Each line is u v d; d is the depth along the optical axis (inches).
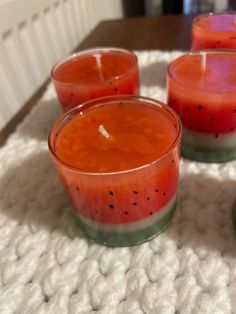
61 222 6.1
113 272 5.1
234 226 5.4
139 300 4.8
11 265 5.4
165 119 5.9
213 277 4.9
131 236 5.5
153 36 11.6
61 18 12.6
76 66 8.1
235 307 4.6
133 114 6.2
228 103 6.1
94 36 12.3
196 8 17.1
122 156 5.2
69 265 5.3
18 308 4.9
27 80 10.9
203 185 6.4
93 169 5.1
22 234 5.9
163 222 5.6
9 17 9.6
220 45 8.3
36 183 6.9
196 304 4.6
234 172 6.6
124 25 12.7
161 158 4.8
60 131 5.9
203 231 5.6
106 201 5.0
